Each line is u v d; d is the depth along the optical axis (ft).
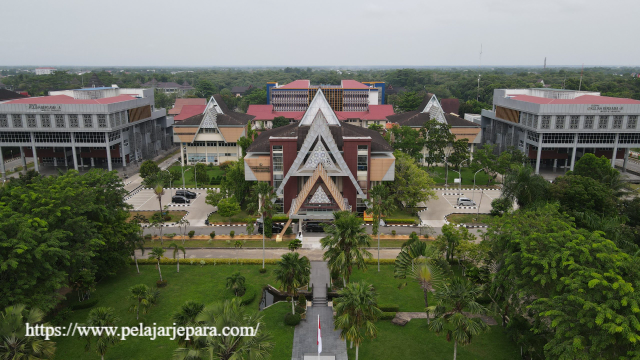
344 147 320.09
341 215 214.90
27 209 188.44
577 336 127.65
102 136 451.12
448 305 150.71
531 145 481.05
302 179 326.85
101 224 219.20
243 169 350.23
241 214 345.10
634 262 144.25
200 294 220.64
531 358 164.45
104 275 225.76
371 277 240.53
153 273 244.83
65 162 487.20
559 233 162.81
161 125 611.06
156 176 311.47
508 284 168.14
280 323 197.06
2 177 442.91
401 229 314.55
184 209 358.23
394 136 503.20
